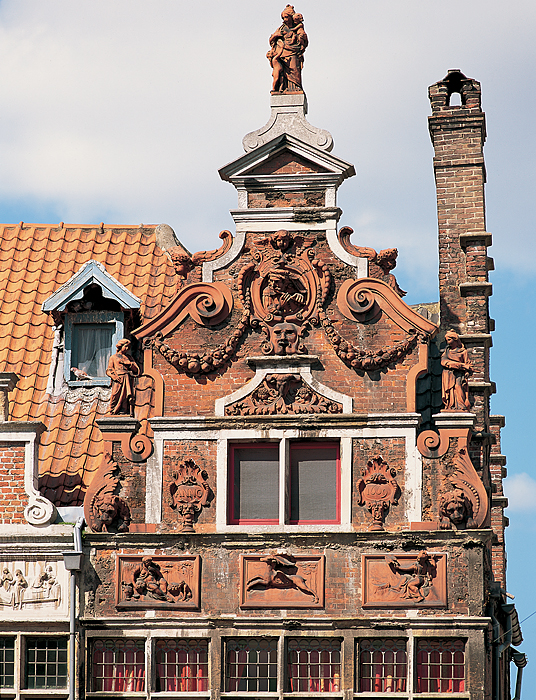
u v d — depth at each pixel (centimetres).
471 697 3572
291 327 3847
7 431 3888
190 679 3722
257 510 3797
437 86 4325
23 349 4394
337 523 3759
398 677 3644
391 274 3881
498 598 4003
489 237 4153
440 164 4272
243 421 3812
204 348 3878
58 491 3997
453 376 3772
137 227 4822
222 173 3947
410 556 3666
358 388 3800
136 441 3834
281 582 3703
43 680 3781
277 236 3881
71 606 3744
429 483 3722
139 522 3797
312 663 3684
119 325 4278
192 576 3734
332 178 3916
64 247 4738
